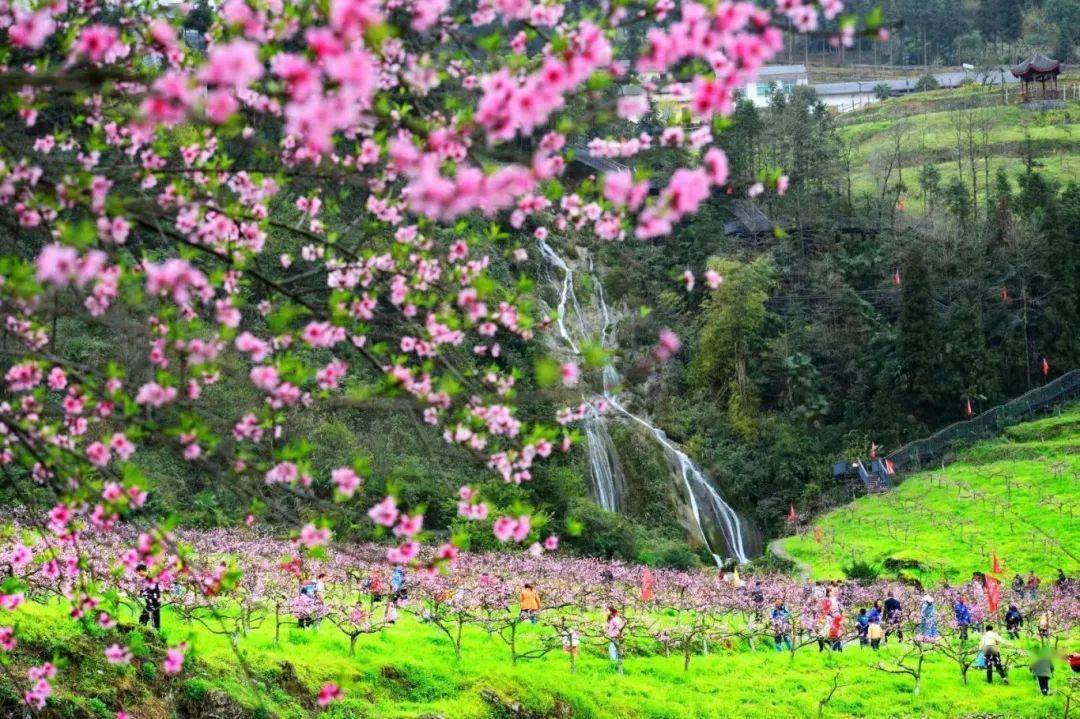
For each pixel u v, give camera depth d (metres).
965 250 94.25
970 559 57.22
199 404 11.35
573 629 32.41
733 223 96.81
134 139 12.16
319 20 10.23
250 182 11.88
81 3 12.16
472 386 12.34
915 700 31.33
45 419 13.12
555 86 8.08
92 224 9.68
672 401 83.38
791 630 37.03
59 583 20.59
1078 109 144.62
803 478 80.31
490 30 11.27
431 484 54.03
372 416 58.97
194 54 11.98
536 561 48.28
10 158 10.80
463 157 10.08
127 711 19.62
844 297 89.56
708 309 86.75
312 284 13.77
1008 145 135.25
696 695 30.16
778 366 85.81
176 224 11.49
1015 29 190.62
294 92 7.84
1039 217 93.75
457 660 28.08
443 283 12.72
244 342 10.82
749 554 75.69
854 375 88.19
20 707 17.84
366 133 11.16
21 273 9.28
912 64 195.75
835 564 60.41
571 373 11.74
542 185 11.87
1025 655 36.16
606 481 71.12
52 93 10.91
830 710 30.16
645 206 8.69
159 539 11.18
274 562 35.59
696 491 76.12
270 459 11.80
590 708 27.47
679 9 10.06
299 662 24.41
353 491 10.87
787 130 105.62
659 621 38.91
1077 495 64.50
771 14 9.03
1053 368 86.25
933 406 84.06
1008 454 75.38
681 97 10.31
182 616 24.67
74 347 42.78
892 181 129.62
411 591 33.00
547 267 82.56
